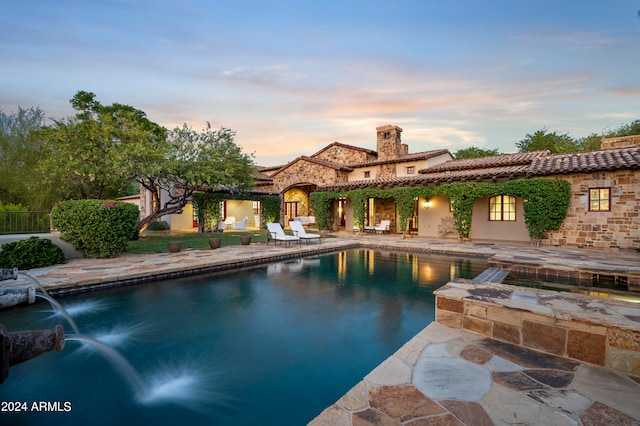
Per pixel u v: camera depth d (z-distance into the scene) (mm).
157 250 10164
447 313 3898
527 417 2123
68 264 7680
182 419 2543
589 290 6070
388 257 10375
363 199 15961
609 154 11562
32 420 2531
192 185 12242
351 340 4062
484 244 11906
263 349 3816
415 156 18297
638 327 2689
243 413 2615
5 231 8836
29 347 2141
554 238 11406
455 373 2748
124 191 19828
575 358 2988
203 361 3516
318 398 2830
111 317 4875
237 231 18219
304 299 5824
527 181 11344
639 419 2096
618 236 10266
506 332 3424
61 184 14594
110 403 2760
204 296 5980
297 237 11773
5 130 16969
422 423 2066
